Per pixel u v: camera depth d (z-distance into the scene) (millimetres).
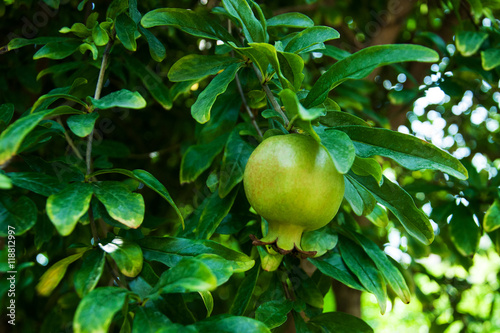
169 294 316
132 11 407
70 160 441
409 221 359
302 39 381
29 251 505
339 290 730
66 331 547
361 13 839
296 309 388
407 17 830
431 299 851
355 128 342
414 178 913
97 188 323
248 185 327
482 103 812
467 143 960
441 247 671
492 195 559
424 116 890
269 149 321
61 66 457
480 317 1005
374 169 329
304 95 372
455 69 599
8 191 371
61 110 317
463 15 669
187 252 345
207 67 390
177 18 381
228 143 436
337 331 391
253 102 462
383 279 399
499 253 568
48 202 301
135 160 728
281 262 421
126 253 331
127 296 295
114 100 326
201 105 363
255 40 374
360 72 331
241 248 460
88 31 395
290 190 312
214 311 733
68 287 583
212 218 413
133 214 315
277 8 769
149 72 479
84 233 522
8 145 285
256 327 302
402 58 322
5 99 568
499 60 527
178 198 717
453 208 566
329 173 317
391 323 1841
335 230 419
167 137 765
